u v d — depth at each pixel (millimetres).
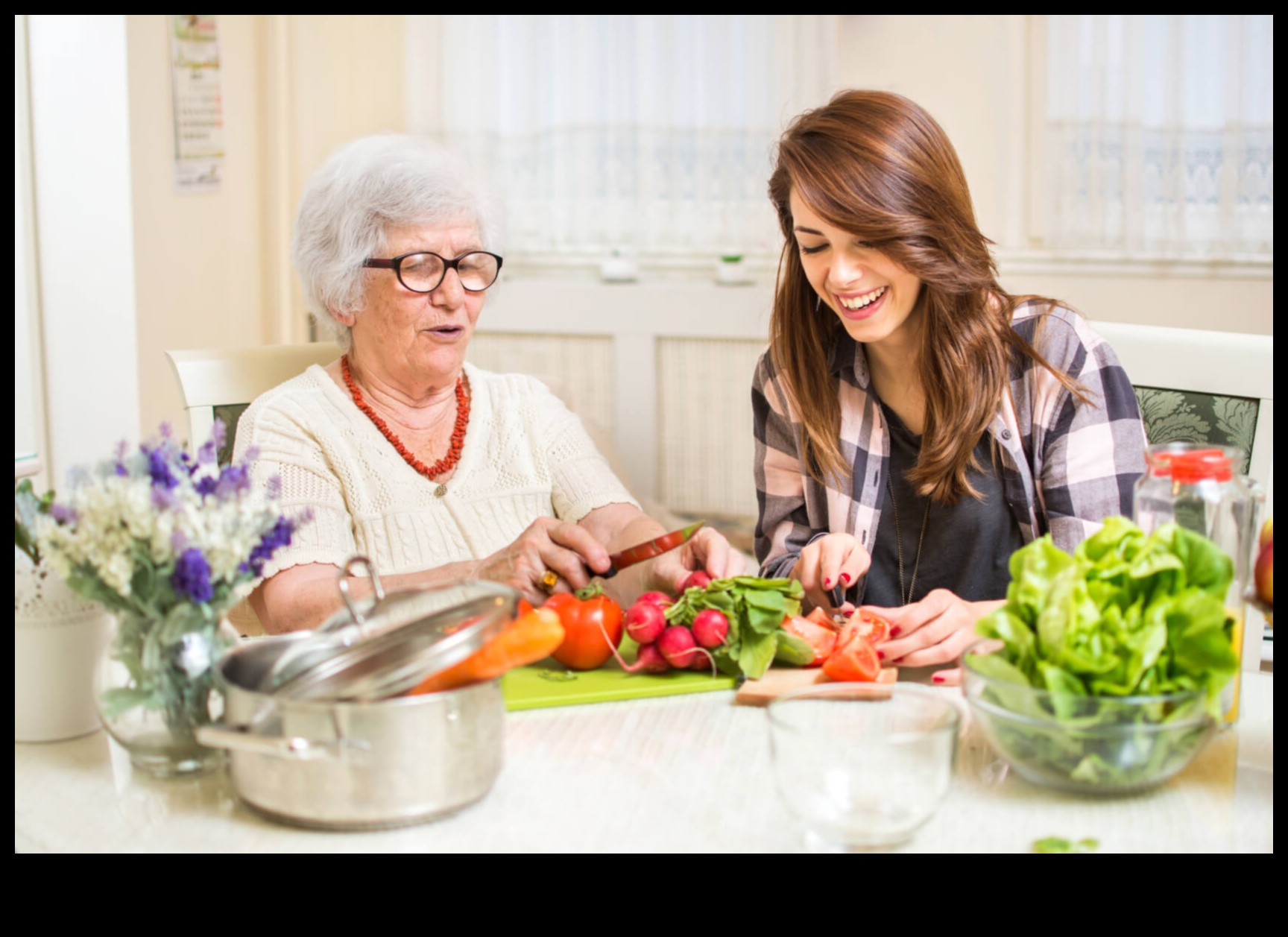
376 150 1760
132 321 2695
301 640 1144
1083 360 1648
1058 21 3568
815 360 1758
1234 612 1186
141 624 1120
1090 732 1033
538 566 1538
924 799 982
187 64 3654
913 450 1773
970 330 1613
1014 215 3756
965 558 1754
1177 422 1809
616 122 3988
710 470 3904
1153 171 3588
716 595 1328
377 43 4152
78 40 2531
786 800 999
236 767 1074
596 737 1219
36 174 2502
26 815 1084
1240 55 3447
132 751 1152
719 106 3906
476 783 1062
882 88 3803
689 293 3807
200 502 1106
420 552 1823
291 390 1854
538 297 3941
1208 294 3602
